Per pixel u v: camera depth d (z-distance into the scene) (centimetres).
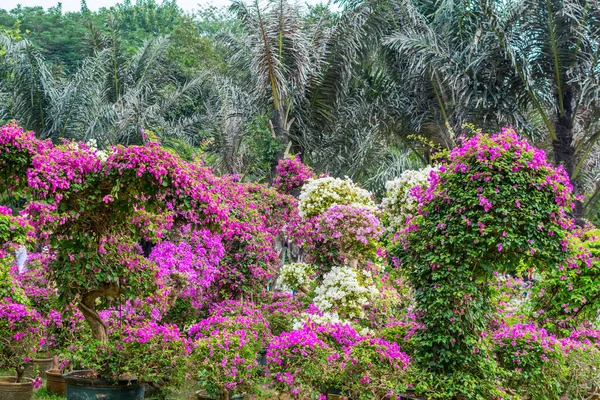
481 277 648
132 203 614
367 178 1989
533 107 1756
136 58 2434
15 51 1839
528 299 888
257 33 1529
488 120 1709
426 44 1714
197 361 650
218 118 1906
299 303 1023
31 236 755
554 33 1580
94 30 2262
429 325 650
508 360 690
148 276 694
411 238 665
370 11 1738
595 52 1582
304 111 1670
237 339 660
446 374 634
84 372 657
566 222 618
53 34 3500
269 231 1127
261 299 1079
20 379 734
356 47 1694
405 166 1917
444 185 650
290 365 603
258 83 1566
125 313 796
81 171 585
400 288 954
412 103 1869
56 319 785
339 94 1692
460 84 1681
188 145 1975
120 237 689
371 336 692
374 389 605
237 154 1852
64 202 594
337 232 881
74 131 1819
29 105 1783
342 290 834
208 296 1052
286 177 1201
